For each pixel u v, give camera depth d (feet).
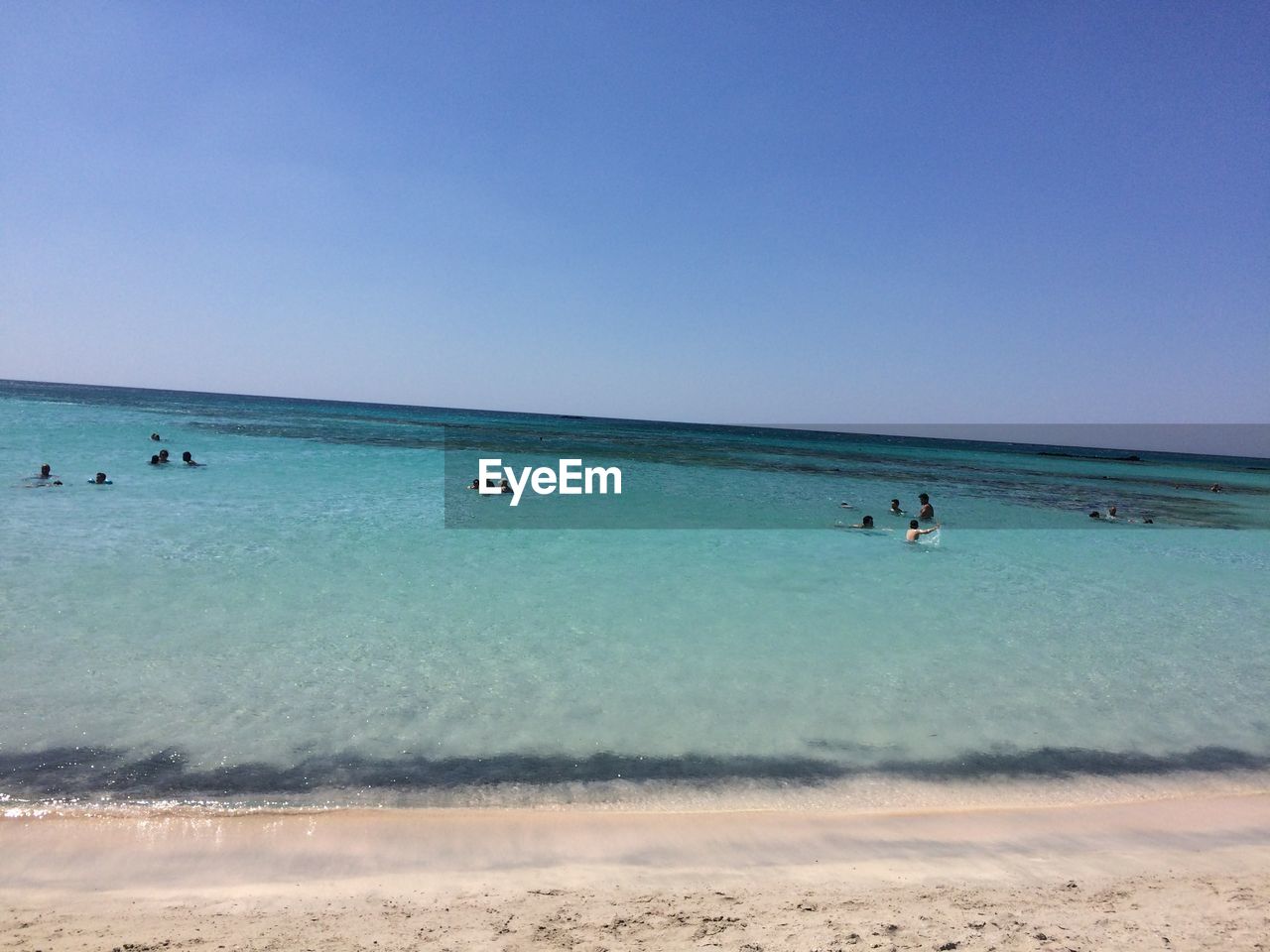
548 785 18.54
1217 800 19.19
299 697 23.07
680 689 24.90
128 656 25.61
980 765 20.53
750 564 46.44
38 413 176.55
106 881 14.12
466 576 39.73
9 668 24.04
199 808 16.85
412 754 19.81
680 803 17.99
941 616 35.70
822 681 26.13
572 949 11.88
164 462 86.48
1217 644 32.99
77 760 18.67
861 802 18.38
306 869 14.78
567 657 27.55
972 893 14.32
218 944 11.84
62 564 37.65
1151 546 61.98
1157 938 12.63
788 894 14.12
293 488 73.10
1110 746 22.03
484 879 14.56
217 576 36.83
